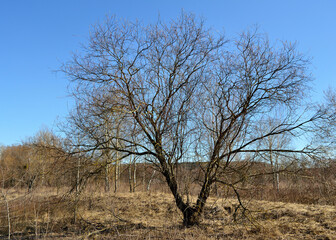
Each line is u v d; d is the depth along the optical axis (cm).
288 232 966
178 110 1026
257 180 1005
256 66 977
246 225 1045
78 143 1005
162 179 1144
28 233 1081
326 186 1105
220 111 994
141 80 1028
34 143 1029
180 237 916
